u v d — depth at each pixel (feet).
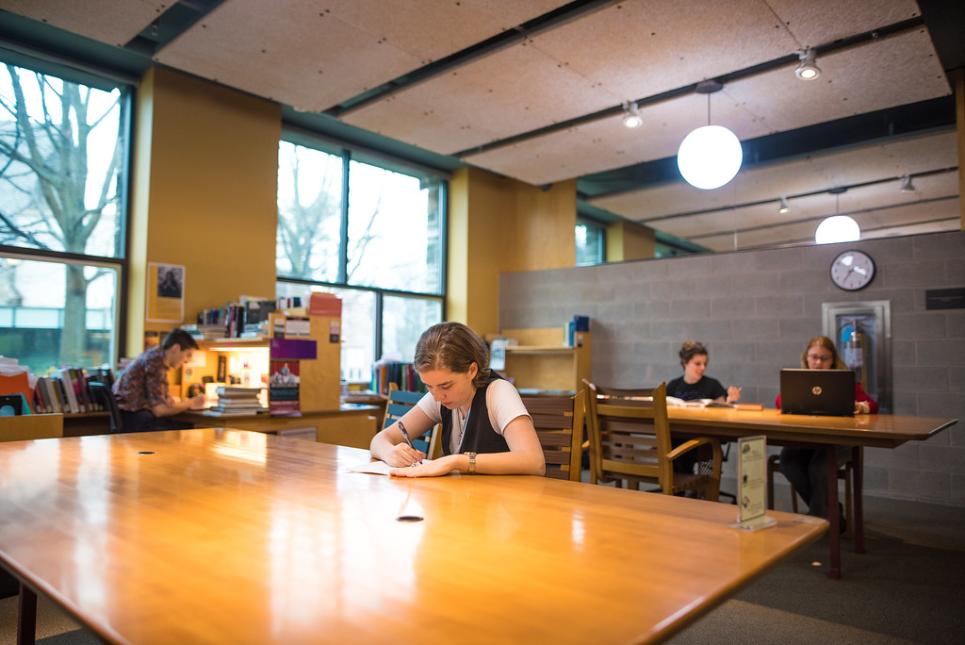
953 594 9.53
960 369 16.72
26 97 15.89
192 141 17.71
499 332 26.27
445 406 6.73
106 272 16.88
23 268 15.62
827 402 11.50
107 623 2.53
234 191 18.53
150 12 12.55
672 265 21.84
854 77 15.17
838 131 20.59
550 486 5.28
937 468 16.79
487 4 12.25
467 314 25.11
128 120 17.40
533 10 12.44
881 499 17.07
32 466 6.26
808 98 16.33
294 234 21.07
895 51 13.94
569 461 7.20
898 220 26.03
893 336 17.66
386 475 5.77
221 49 14.08
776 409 13.03
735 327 20.36
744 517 4.03
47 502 4.66
